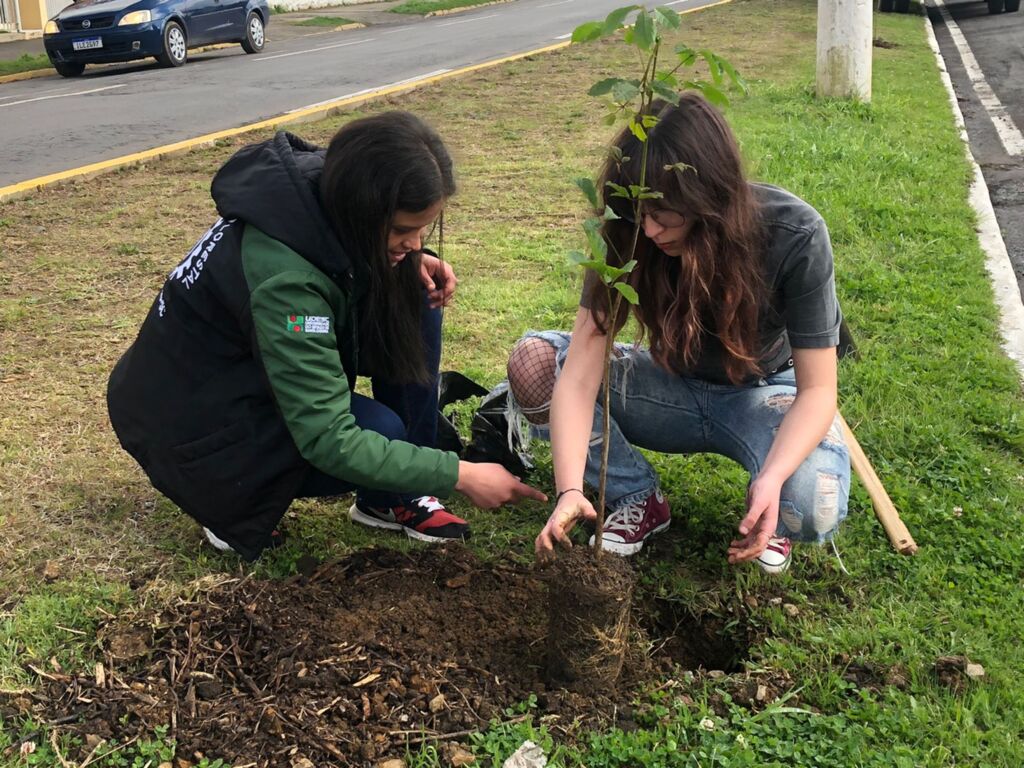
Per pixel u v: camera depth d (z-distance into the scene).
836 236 5.64
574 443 2.50
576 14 22.30
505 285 5.10
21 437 3.55
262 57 16.28
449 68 13.67
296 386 2.40
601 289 2.41
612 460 2.91
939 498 3.16
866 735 2.20
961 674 2.40
